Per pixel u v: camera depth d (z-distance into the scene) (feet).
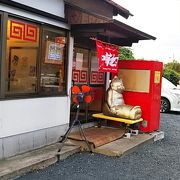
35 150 20.94
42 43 21.36
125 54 71.72
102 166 19.90
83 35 23.73
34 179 16.85
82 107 27.84
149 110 28.45
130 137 26.68
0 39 17.93
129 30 24.35
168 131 33.53
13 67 19.11
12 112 19.03
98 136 24.48
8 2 17.87
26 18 19.53
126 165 20.49
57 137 23.30
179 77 80.74
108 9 28.76
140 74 28.60
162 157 23.08
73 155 21.70
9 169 16.98
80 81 27.53
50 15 21.25
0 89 18.10
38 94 21.26
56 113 23.04
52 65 22.65
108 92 27.91
